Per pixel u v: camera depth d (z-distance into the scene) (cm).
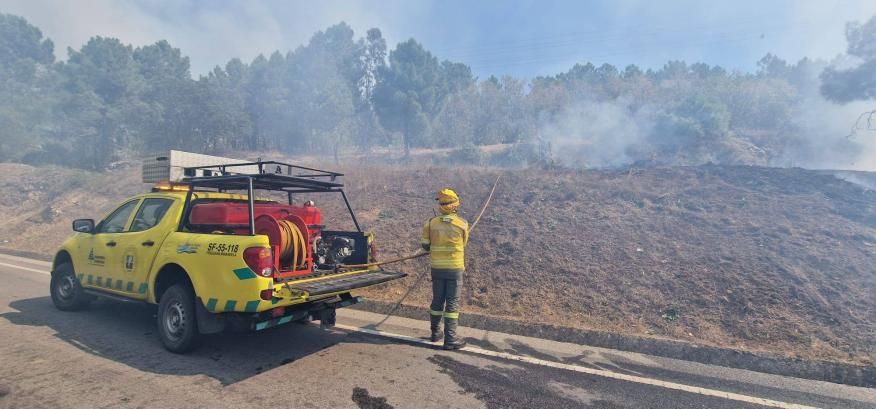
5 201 1820
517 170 1340
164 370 442
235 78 4700
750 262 696
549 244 826
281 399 384
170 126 3441
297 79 4075
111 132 3484
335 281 512
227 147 3900
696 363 500
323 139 3866
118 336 543
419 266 816
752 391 429
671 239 801
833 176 1047
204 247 466
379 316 670
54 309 657
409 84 4941
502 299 679
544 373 458
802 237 759
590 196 1034
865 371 455
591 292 668
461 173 1330
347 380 429
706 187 1027
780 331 543
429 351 518
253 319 438
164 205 549
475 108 4962
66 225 1502
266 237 442
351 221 1068
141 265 527
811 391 432
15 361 454
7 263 1074
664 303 623
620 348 540
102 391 391
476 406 379
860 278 630
